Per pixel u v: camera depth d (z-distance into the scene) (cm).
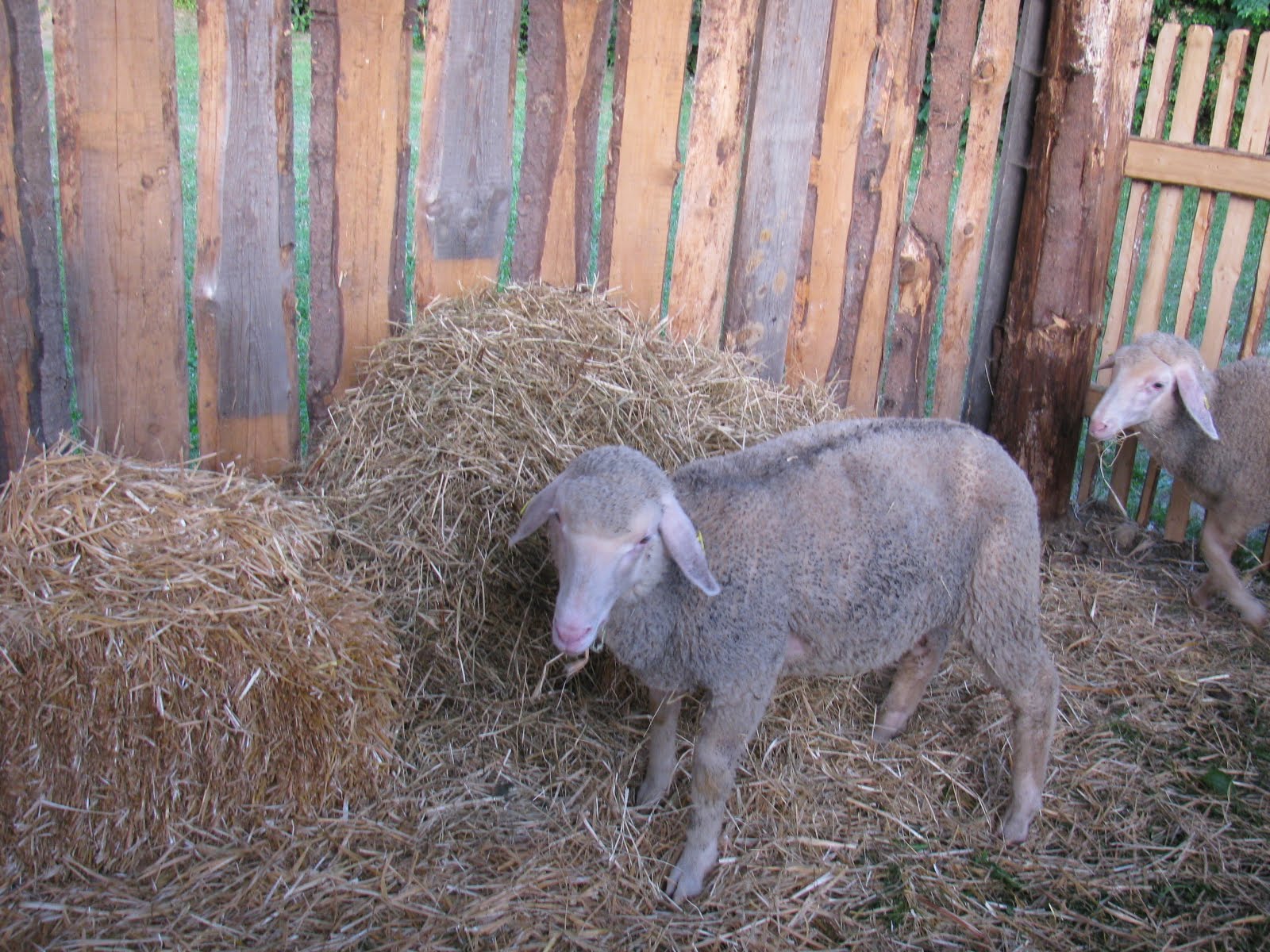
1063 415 263
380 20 196
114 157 180
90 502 158
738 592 159
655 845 170
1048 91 250
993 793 188
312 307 205
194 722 153
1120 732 205
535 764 181
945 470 173
